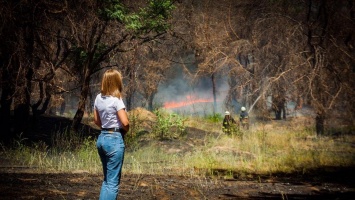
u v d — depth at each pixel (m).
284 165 10.98
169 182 7.62
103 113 4.54
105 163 4.55
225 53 19.91
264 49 19.56
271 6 20.30
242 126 18.64
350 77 18.58
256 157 11.79
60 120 17.22
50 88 14.91
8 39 11.92
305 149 14.04
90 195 5.96
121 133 4.58
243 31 21.30
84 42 14.20
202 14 20.38
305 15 20.11
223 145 14.41
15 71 12.41
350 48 19.25
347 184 8.38
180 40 20.80
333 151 13.71
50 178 7.22
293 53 18.58
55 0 13.09
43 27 13.23
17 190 5.90
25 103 13.30
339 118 19.45
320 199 6.74
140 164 10.19
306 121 21.52
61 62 14.48
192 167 10.17
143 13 15.06
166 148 13.93
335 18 19.38
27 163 9.41
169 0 15.35
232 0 21.17
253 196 6.71
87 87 14.99
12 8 11.70
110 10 14.09
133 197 6.07
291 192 7.30
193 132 17.53
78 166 9.13
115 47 15.41
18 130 13.46
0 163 9.16
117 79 4.60
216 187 7.39
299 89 18.36
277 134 17.34
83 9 13.80
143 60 20.42
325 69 18.45
